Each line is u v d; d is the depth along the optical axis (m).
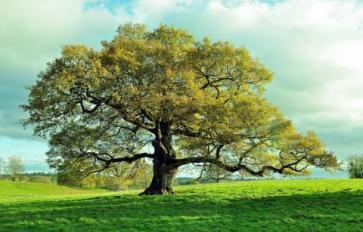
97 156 46.62
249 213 38.81
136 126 47.53
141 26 49.28
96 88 43.97
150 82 44.41
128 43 45.75
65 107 44.72
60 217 37.56
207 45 47.72
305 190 50.62
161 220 36.19
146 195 47.53
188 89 43.53
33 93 44.16
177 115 44.47
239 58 47.91
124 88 43.16
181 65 46.03
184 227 34.09
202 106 43.41
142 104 42.84
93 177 48.66
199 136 46.53
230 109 43.91
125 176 50.38
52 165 45.44
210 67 48.16
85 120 44.84
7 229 33.97
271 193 48.72
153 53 45.09
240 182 65.25
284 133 44.03
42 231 33.34
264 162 45.34
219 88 49.81
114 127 46.75
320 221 36.12
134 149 48.19
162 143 47.88
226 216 37.69
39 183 129.50
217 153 45.91
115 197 48.25
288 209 40.31
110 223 35.38
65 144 44.09
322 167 43.97
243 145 45.00
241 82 49.34
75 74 43.22
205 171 47.03
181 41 48.81
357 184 55.94
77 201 46.81
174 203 42.97
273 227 34.25
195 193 48.84
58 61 44.34
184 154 49.72
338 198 44.84
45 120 44.88
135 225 34.72
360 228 34.09
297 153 44.31
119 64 43.97
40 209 41.66
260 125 44.03
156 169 48.41
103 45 48.69
